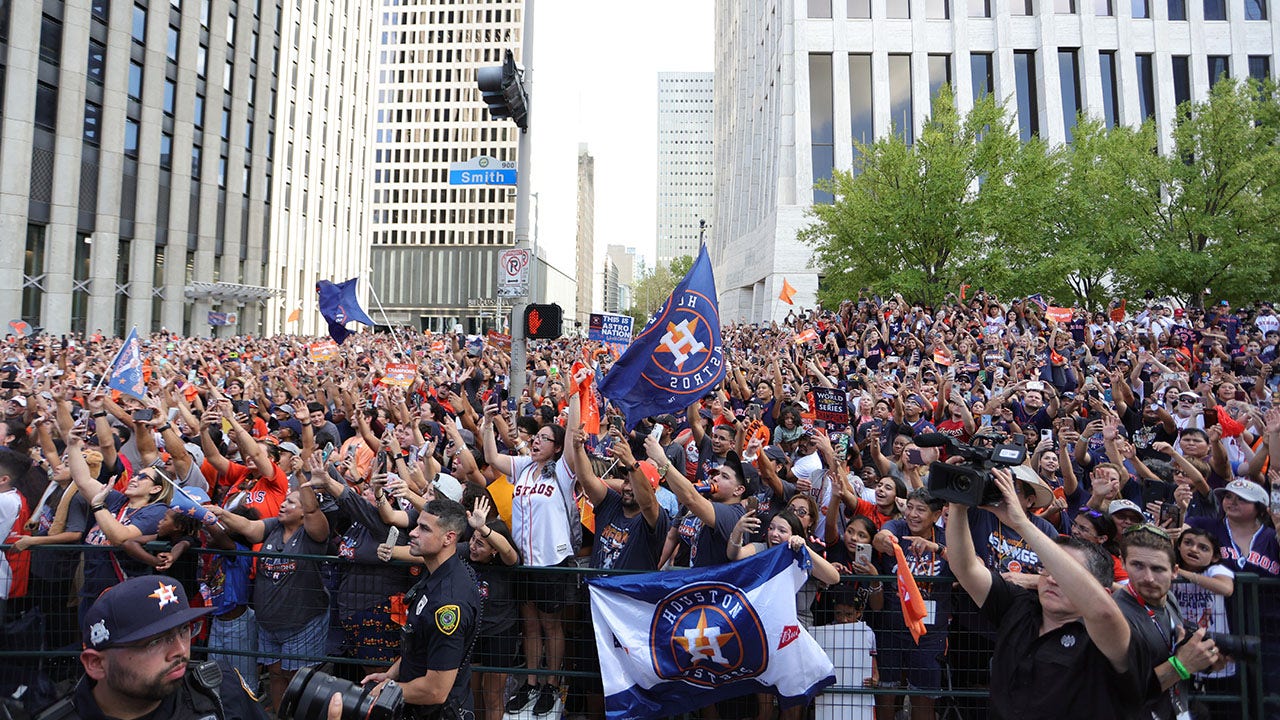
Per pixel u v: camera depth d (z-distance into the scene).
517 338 10.23
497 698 5.28
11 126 34.91
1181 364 14.75
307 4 60.16
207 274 46.62
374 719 3.41
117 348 22.59
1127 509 5.41
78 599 5.55
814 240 31.05
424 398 13.23
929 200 26.44
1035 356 14.02
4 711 5.17
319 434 9.23
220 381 16.02
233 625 5.73
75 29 37.66
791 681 4.86
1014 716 3.17
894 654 5.06
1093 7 39.62
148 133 42.06
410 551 5.45
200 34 45.88
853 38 40.28
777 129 42.91
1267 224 26.91
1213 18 40.09
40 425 7.68
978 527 5.67
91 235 39.12
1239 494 5.45
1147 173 28.45
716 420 9.50
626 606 5.06
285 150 56.59
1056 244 28.77
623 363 6.79
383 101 112.75
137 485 5.75
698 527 5.69
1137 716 3.07
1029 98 39.69
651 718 4.95
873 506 6.74
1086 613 2.93
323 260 64.25
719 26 69.50
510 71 9.84
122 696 2.66
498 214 110.94
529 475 6.23
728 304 55.72
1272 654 4.41
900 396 10.01
